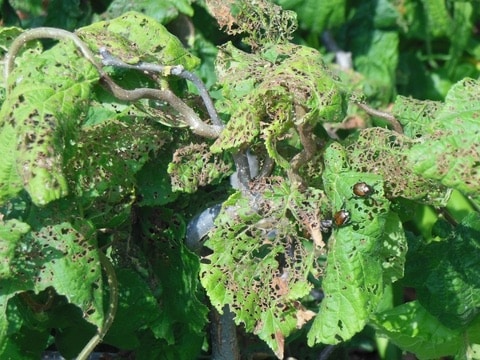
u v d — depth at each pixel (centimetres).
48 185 60
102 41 67
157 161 72
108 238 73
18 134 61
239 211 67
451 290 75
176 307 74
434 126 64
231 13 72
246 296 68
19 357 71
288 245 68
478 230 74
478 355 77
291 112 66
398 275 69
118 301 72
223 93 69
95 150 68
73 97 63
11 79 63
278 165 69
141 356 76
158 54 69
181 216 73
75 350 75
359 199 66
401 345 78
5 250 63
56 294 72
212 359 76
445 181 63
